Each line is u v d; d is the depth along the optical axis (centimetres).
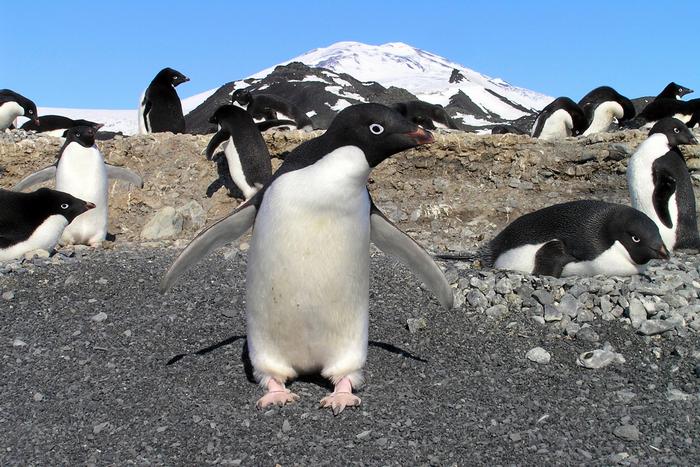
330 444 188
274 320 200
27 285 283
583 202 307
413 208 446
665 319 253
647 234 287
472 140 459
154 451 186
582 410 207
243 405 204
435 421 199
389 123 187
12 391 212
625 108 636
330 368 206
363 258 198
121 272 298
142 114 626
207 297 273
